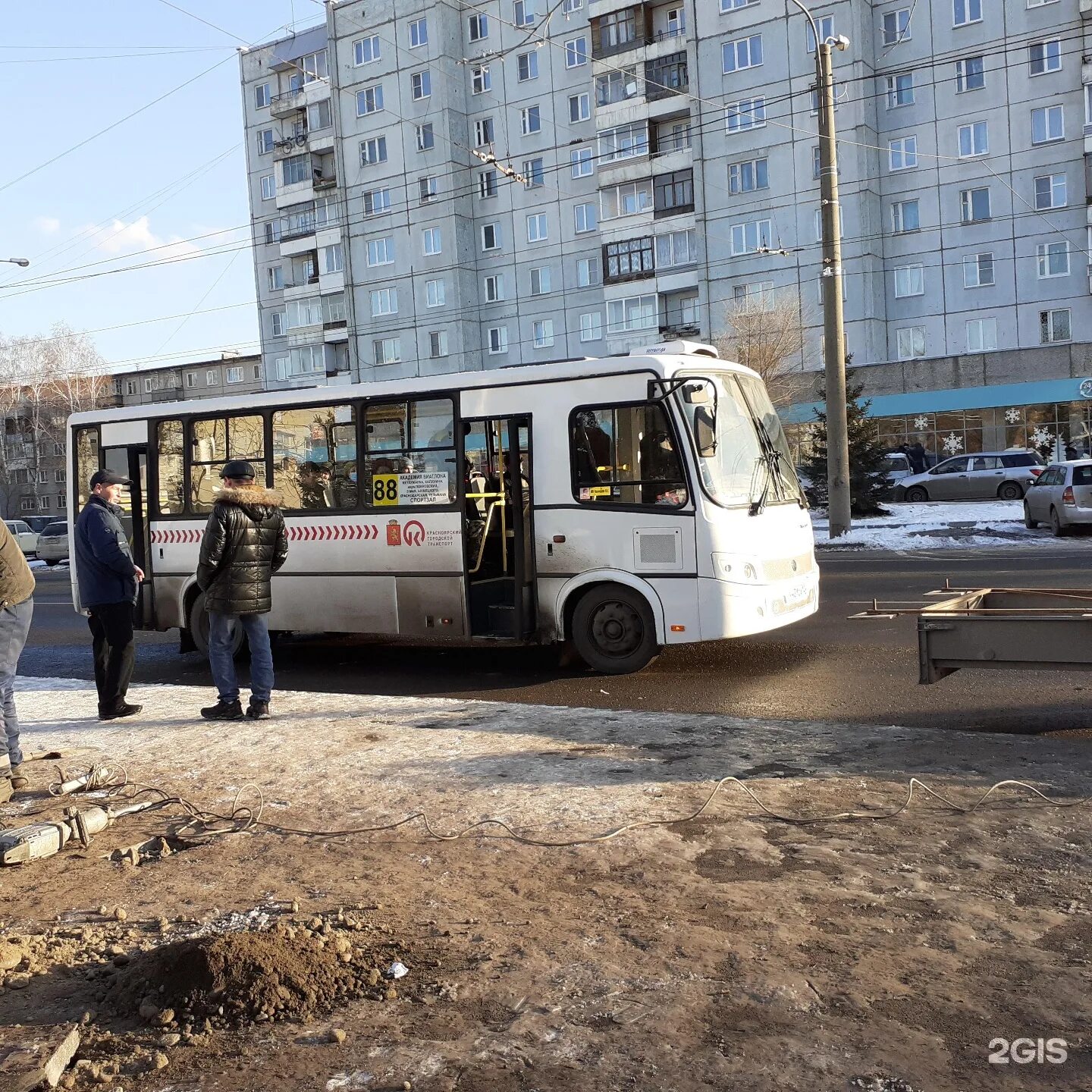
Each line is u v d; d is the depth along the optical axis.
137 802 6.18
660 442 9.71
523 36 54.94
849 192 46.59
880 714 7.99
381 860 4.97
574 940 3.92
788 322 39.28
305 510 11.54
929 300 47.06
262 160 65.44
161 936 4.20
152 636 15.69
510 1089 2.95
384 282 59.53
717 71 48.91
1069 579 15.70
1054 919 3.99
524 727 7.48
